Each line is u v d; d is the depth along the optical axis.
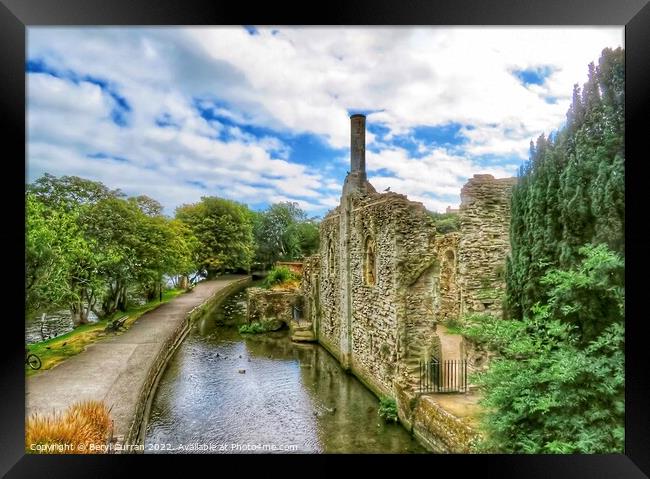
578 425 5.47
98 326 18.95
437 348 11.42
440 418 8.73
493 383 6.55
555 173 7.23
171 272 25.31
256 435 10.38
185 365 17.27
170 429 10.98
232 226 38.00
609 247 6.06
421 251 11.48
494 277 10.09
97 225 18.11
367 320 14.27
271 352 19.81
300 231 48.50
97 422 8.25
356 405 12.59
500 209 10.34
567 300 6.17
